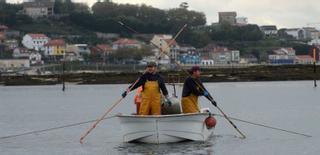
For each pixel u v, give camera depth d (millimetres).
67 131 39625
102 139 34688
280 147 30594
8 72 199250
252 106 62594
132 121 30219
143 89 30328
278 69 156625
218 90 103375
